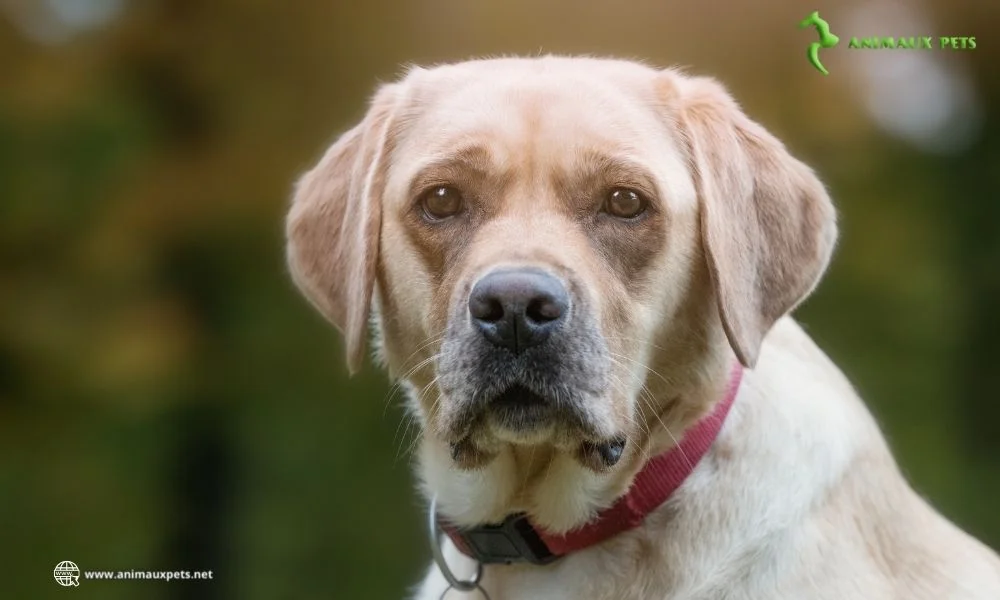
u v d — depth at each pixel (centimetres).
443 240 500
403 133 536
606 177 491
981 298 1611
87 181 1265
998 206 1600
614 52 1184
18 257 1266
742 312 493
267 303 1355
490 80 523
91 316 1263
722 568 479
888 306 1428
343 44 1241
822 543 484
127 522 1405
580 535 491
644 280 491
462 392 467
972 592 508
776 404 502
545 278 457
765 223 521
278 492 1402
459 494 510
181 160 1251
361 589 1398
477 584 515
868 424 531
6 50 1245
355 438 1392
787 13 1202
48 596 1380
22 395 1299
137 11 1259
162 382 1287
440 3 1222
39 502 1382
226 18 1253
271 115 1244
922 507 543
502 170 494
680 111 519
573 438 468
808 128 1222
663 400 493
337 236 558
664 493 489
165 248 1259
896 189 1422
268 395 1375
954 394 1551
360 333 521
